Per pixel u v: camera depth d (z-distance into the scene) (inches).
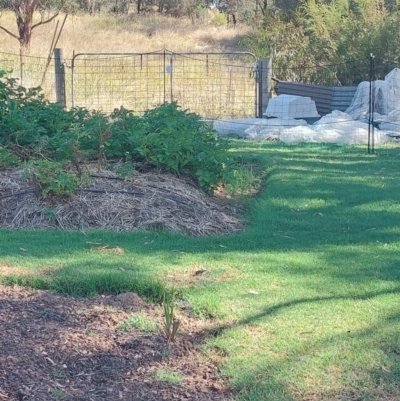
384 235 287.7
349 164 453.7
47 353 178.4
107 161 357.4
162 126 370.3
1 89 371.9
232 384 165.3
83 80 799.7
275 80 700.0
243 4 1654.8
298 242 279.0
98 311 205.8
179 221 303.3
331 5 818.8
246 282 227.5
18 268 237.9
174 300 215.0
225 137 576.4
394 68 700.7
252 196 365.7
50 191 307.9
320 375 167.3
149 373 171.5
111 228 297.0
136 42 1203.9
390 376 166.7
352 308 204.8
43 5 1227.2
